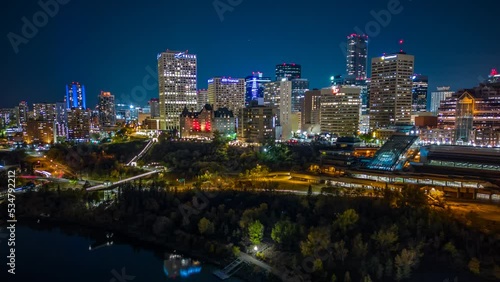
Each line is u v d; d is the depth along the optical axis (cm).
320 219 19425
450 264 15850
